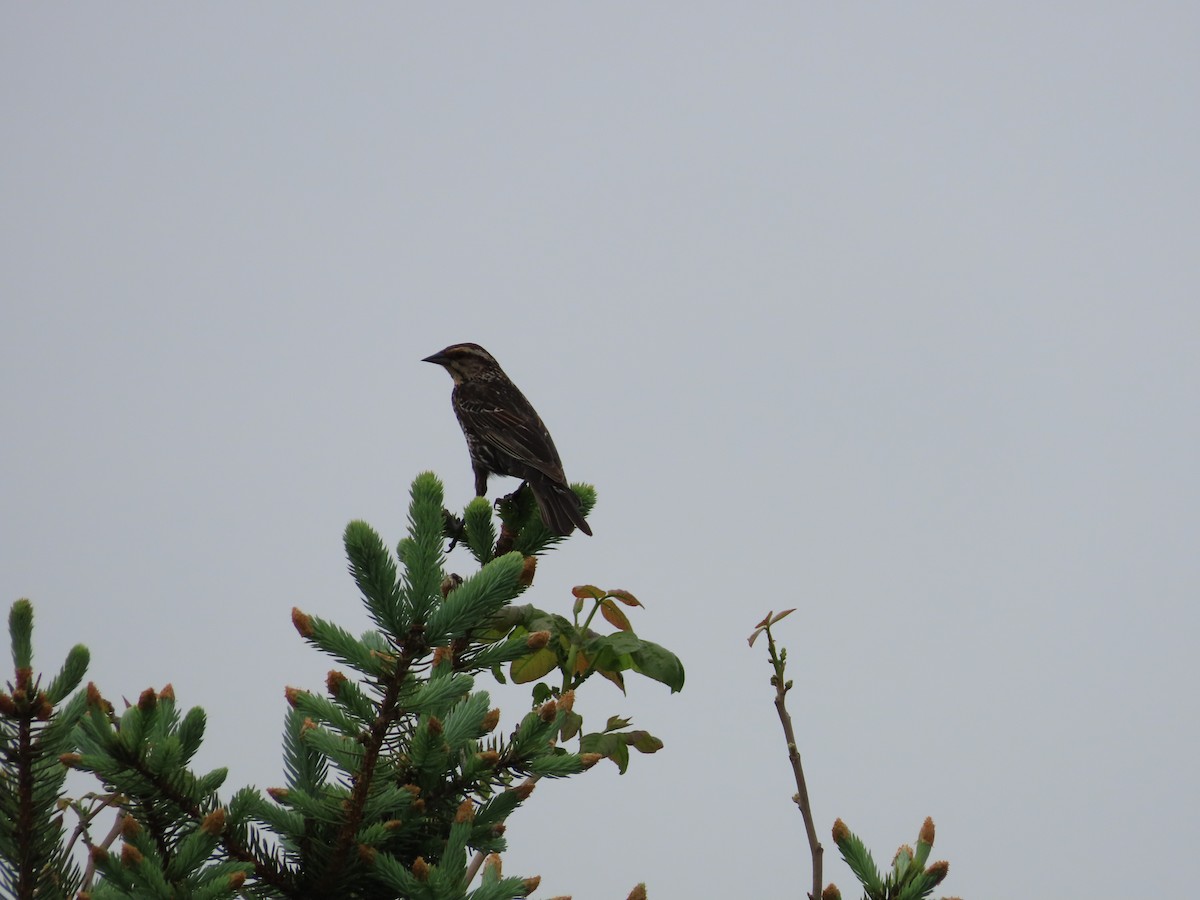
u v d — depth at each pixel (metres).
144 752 6.12
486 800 6.79
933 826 6.17
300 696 6.52
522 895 6.27
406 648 6.46
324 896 6.48
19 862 6.54
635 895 6.41
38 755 6.56
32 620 6.96
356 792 6.38
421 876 6.05
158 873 5.85
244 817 6.43
